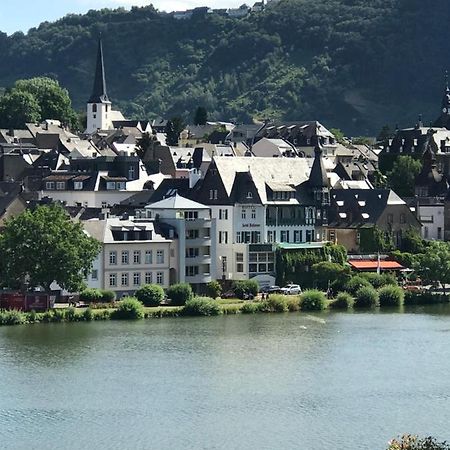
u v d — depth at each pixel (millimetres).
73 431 199000
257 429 199875
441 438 195375
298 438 195375
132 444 192500
